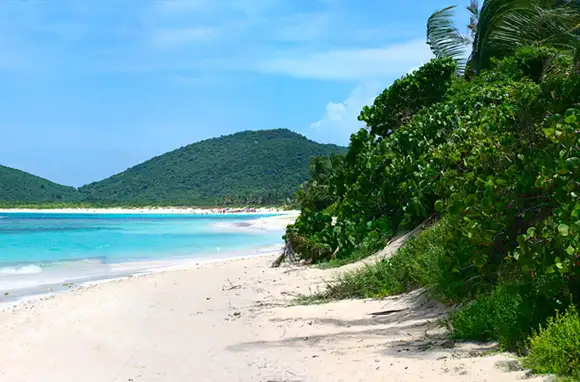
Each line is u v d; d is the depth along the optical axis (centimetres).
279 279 1466
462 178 809
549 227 604
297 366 627
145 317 1034
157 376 652
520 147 798
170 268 2122
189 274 1662
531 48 2267
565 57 2027
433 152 1498
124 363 722
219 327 902
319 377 575
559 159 629
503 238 712
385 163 1762
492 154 836
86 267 2183
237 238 4081
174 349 773
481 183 749
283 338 786
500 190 709
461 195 732
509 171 719
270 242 3628
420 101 2367
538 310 577
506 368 507
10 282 1764
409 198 1560
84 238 4075
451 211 719
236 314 1006
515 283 681
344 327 823
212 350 747
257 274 1609
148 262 2370
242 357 694
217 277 1576
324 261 1750
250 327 884
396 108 2384
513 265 716
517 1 2491
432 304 860
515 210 689
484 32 2739
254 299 1188
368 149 2019
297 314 960
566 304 573
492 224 685
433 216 1448
